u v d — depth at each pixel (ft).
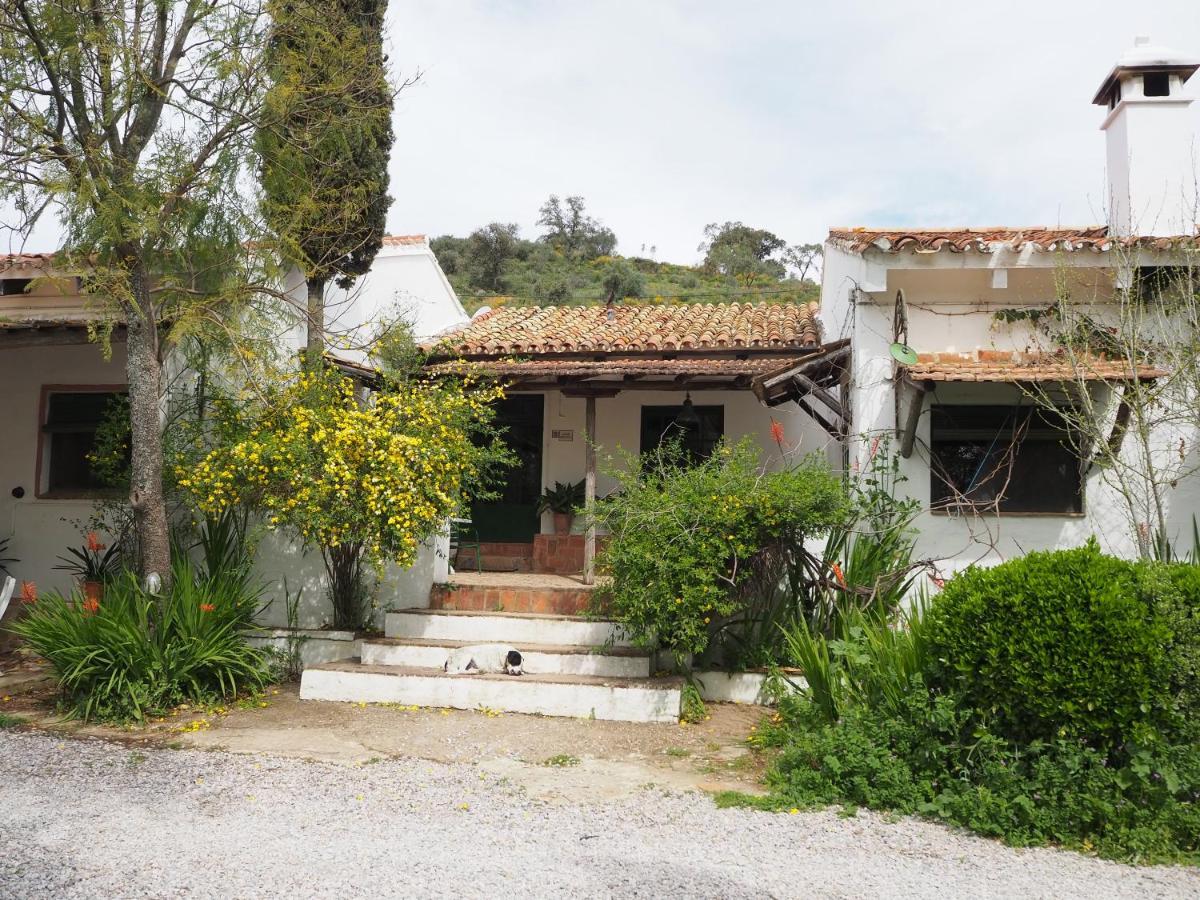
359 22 34.06
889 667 21.35
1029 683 18.02
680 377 34.91
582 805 19.12
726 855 16.28
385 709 27.37
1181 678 18.06
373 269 43.50
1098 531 29.71
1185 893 14.93
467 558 42.47
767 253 188.14
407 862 15.56
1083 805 17.28
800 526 27.12
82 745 23.26
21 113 27.12
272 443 28.81
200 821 17.52
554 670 29.01
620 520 27.73
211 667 27.50
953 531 30.40
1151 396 26.81
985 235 32.81
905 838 17.37
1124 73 32.78
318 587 34.14
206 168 29.68
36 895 13.75
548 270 152.35
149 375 28.94
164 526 29.07
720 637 29.27
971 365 29.40
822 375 34.09
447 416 30.86
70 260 28.30
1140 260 28.73
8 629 28.04
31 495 38.55
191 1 28.96
